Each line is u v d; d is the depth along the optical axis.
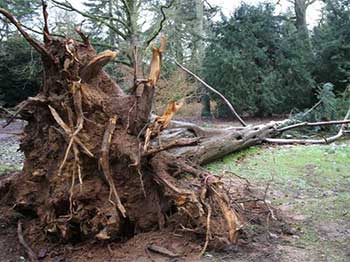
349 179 5.00
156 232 3.15
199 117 13.97
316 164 5.80
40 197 3.29
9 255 3.02
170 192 3.09
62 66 3.10
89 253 2.98
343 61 12.94
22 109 3.13
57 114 3.00
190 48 15.34
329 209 3.89
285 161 6.05
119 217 3.05
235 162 6.07
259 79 13.20
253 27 13.36
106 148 2.97
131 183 3.16
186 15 16.89
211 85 13.43
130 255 2.89
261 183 4.86
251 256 2.85
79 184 3.02
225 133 6.37
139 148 3.10
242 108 13.20
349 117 9.25
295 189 4.62
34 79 14.22
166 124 3.28
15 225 3.41
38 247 3.11
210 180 3.09
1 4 10.68
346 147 6.96
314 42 14.19
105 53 3.14
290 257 2.85
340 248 3.01
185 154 5.27
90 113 3.13
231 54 12.96
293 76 13.23
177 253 2.87
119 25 11.46
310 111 9.05
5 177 4.22
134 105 3.31
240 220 3.23
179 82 12.24
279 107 13.36
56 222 3.04
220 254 2.87
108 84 3.45
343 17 13.36
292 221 3.57
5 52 15.28
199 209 2.92
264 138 7.47
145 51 10.37
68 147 2.85
